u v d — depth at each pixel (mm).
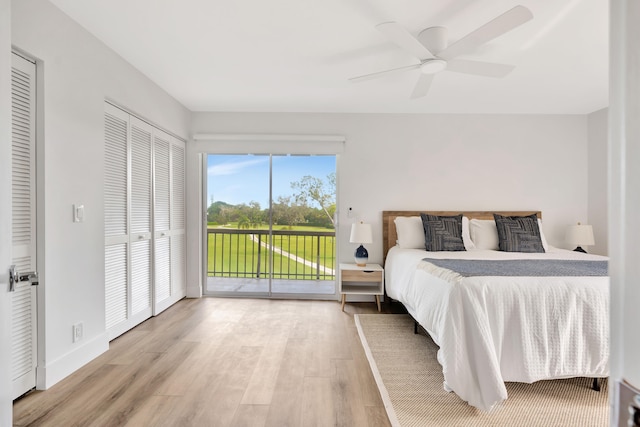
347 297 4242
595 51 2686
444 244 3658
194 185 4297
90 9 2168
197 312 3688
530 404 1959
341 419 1809
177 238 4090
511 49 2652
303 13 2191
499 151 4305
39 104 2047
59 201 2184
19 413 1821
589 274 2178
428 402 1979
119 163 2939
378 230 4305
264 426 1737
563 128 4312
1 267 878
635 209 320
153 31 2430
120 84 2816
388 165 4305
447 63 2420
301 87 3480
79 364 2350
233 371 2328
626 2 326
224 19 2270
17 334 1937
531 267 2445
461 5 2096
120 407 1889
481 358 1896
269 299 4277
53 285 2137
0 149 874
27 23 1932
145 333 3037
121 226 2979
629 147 325
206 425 1740
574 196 4312
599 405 1950
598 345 1948
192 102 3973
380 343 2867
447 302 2051
